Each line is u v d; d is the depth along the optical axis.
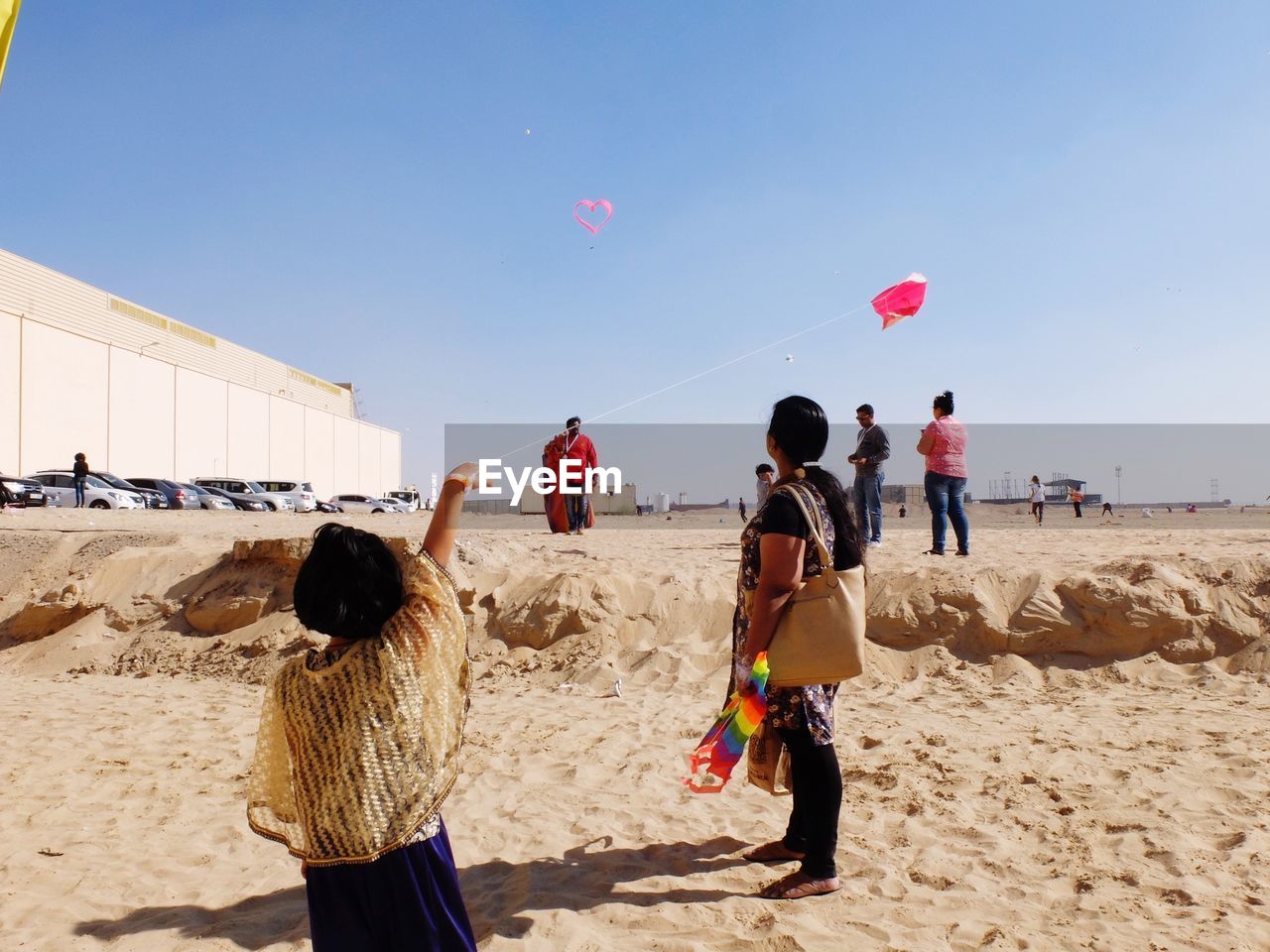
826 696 3.51
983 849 3.93
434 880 2.27
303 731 2.20
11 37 3.49
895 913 3.36
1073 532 15.72
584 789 4.97
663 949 3.15
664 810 4.59
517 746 5.87
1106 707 6.26
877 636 7.79
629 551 11.91
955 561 9.17
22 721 6.90
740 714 3.27
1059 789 4.59
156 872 3.98
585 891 3.63
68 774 5.46
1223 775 4.67
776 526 3.27
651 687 7.55
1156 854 3.78
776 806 4.62
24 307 35.94
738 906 3.44
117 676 9.03
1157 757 5.02
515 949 3.15
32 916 3.53
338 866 2.20
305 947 3.26
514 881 3.73
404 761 2.21
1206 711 5.98
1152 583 7.50
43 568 11.63
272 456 57.56
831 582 3.29
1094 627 7.38
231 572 10.07
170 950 3.25
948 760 5.16
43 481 28.48
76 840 4.38
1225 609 7.26
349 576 2.23
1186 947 3.02
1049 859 3.81
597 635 8.38
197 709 7.32
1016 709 6.35
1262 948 3.00
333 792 2.17
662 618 8.55
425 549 2.43
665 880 3.72
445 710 2.30
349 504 45.06
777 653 3.30
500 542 12.61
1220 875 3.55
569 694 7.48
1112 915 3.28
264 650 8.98
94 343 39.34
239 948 3.26
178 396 46.22
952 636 7.64
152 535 12.47
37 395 35.72
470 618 8.95
